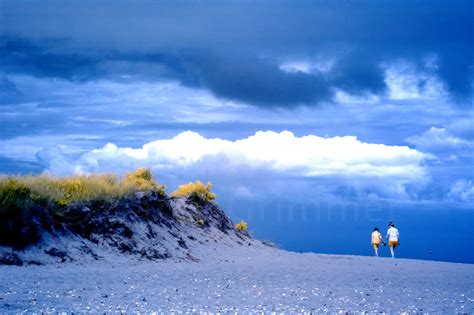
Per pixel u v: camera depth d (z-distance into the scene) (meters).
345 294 15.80
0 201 20.77
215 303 13.27
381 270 24.78
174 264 23.31
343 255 37.97
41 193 22.69
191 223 32.91
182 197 36.06
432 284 19.38
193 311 12.04
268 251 35.03
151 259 23.62
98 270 19.20
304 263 27.81
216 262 25.70
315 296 15.16
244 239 36.81
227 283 17.44
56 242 21.30
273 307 12.97
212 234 33.28
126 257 22.89
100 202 25.00
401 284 19.02
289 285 17.55
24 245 20.08
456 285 19.31
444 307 13.86
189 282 17.22
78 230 22.97
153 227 26.97
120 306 12.22
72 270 18.72
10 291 13.41
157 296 13.96
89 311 11.57
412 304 14.21
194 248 28.02
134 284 16.08
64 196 24.28
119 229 24.30
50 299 12.70
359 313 12.53
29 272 17.38
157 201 29.38
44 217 21.75
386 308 13.41
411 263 30.70
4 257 18.95
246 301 13.77
